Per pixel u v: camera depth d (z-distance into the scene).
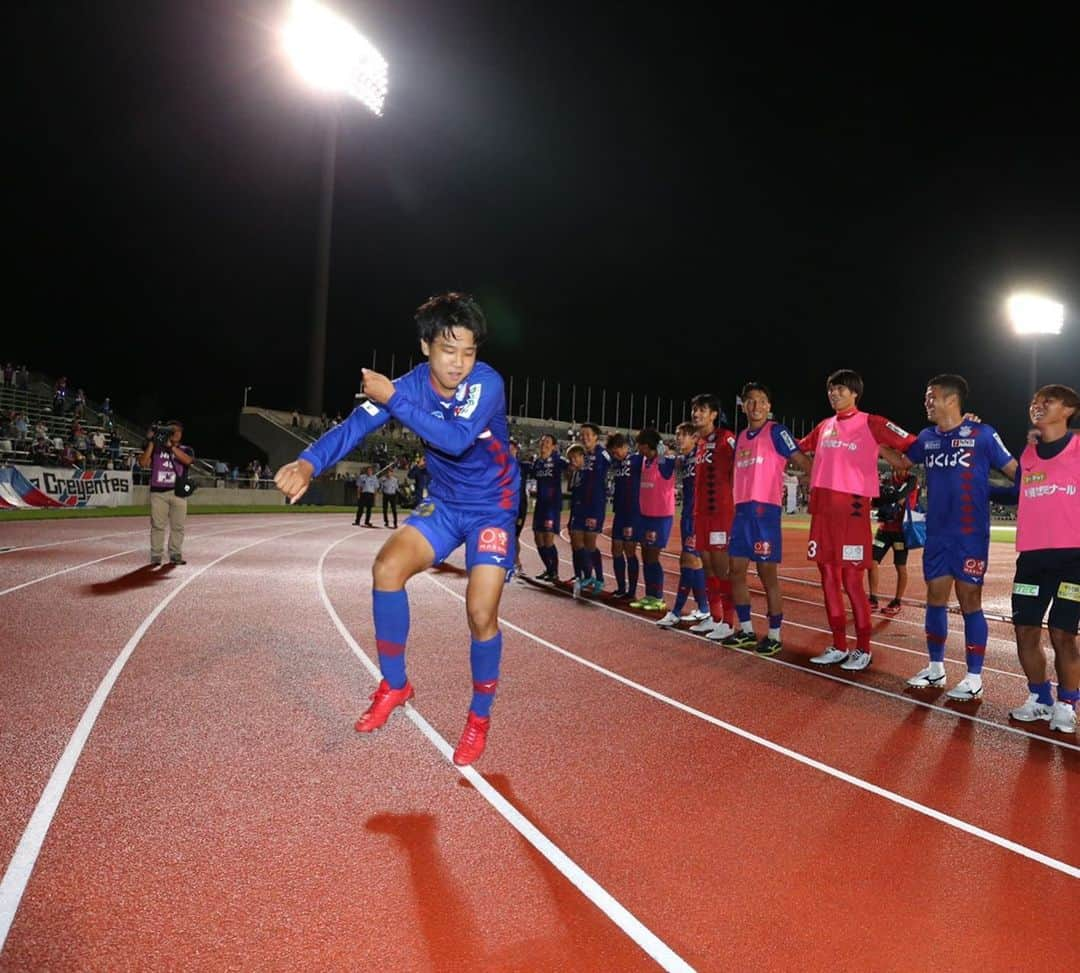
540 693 5.26
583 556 10.59
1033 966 2.39
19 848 2.81
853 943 2.47
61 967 2.17
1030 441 5.30
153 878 2.66
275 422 41.53
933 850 3.17
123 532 15.72
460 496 3.50
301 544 15.52
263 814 3.18
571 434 51.59
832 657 6.62
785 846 3.14
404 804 3.34
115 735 3.97
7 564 9.95
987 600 12.22
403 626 3.43
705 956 2.37
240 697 4.71
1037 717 5.15
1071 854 3.18
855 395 6.52
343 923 2.44
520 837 3.09
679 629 8.15
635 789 3.65
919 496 9.93
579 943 2.40
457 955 2.30
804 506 46.06
